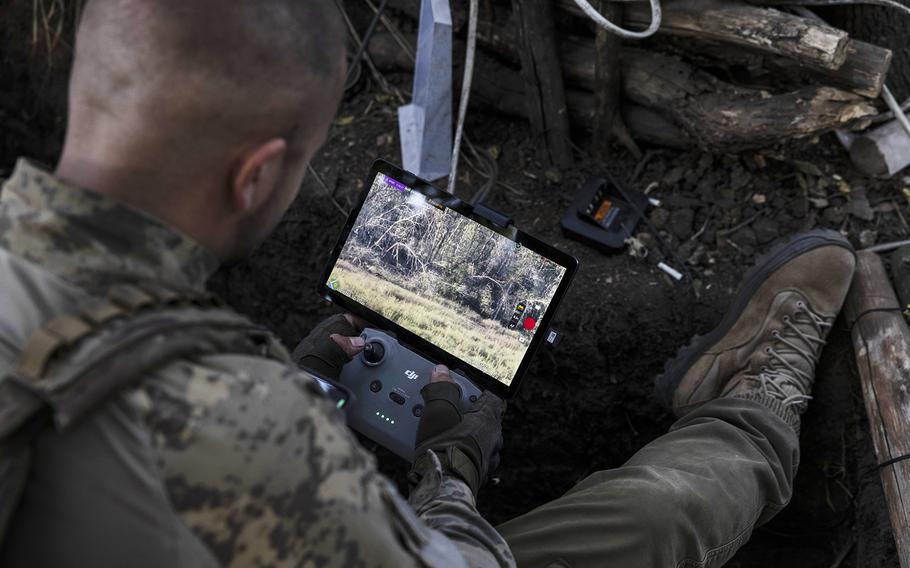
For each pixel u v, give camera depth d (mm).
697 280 1978
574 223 2008
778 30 1633
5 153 2488
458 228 1497
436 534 748
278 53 597
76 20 2332
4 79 2447
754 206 2018
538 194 2098
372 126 2203
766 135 1797
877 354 1750
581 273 2010
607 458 2109
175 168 592
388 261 1526
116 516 520
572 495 1430
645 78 1922
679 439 1651
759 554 2025
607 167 2111
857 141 1953
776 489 1622
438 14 1881
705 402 1872
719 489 1477
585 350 2008
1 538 503
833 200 1989
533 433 2117
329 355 1511
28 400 518
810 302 1838
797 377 1805
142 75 570
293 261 2199
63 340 522
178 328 554
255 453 540
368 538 583
